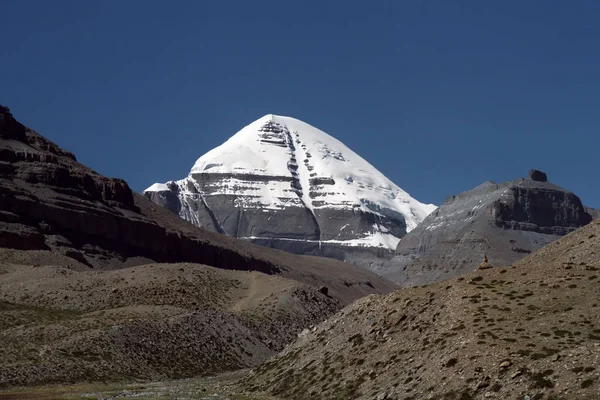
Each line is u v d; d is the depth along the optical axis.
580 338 79.62
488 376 77.19
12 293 186.38
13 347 138.75
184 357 153.88
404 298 101.88
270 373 109.62
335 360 99.06
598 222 112.88
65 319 160.00
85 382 131.00
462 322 89.31
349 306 112.25
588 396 69.06
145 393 112.44
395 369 88.69
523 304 89.56
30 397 107.88
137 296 192.50
